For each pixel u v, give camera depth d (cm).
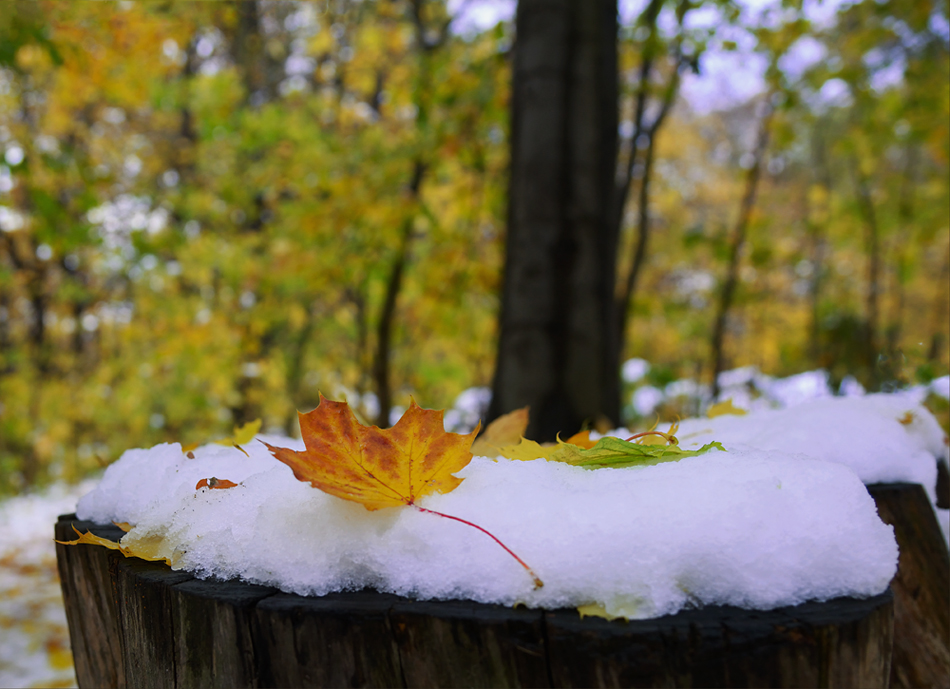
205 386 896
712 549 57
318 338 1066
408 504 62
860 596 59
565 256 337
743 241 932
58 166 466
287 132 702
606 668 53
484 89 620
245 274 796
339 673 58
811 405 129
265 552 65
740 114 1399
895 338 1111
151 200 849
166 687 66
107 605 91
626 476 68
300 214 693
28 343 970
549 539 58
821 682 52
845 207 1023
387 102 777
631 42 627
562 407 325
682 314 1137
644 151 733
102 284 998
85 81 587
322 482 58
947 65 691
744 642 53
